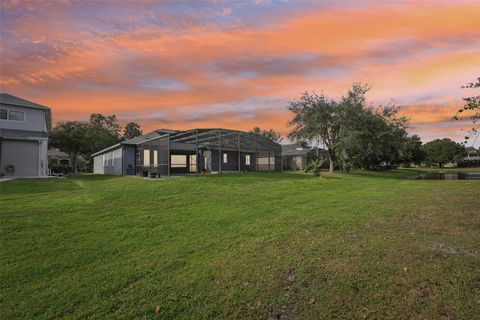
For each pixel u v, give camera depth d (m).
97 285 3.69
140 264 4.32
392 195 10.66
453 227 5.58
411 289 3.17
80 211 7.74
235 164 27.97
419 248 4.40
